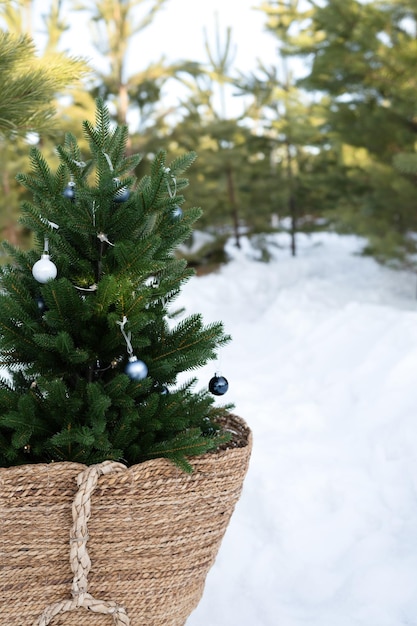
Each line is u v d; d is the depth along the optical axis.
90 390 1.41
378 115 6.25
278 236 10.27
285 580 2.13
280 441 3.04
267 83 8.52
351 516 2.43
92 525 1.37
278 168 8.67
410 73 5.95
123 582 1.43
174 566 1.47
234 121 7.98
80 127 6.33
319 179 7.41
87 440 1.33
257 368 4.19
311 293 6.27
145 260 1.47
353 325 4.10
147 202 1.53
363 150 6.49
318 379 3.72
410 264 6.55
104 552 1.40
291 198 8.68
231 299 6.67
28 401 1.41
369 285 6.86
